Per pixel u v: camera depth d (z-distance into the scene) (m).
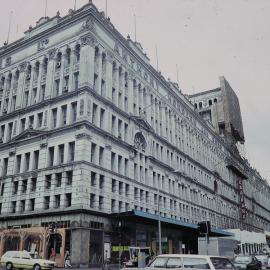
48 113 46.66
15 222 44.44
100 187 43.19
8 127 51.84
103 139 45.28
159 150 61.97
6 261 32.28
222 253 39.59
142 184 52.91
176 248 58.16
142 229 48.53
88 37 46.41
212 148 97.94
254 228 129.38
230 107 125.25
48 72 49.25
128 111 53.09
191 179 74.62
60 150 43.91
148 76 62.62
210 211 84.00
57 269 34.12
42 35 52.34
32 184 45.03
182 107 78.69
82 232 37.88
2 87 56.16
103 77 48.59
